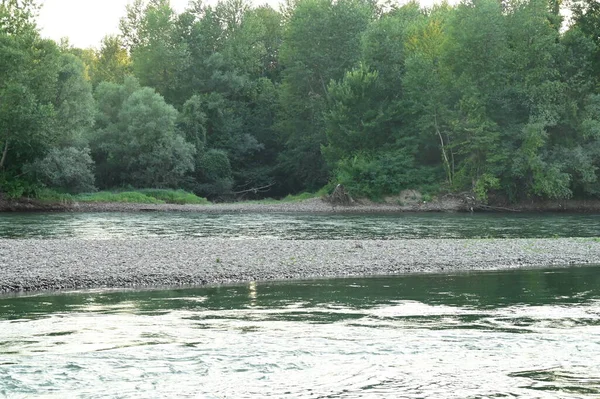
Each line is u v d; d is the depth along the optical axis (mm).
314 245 29891
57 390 9766
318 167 87750
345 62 86625
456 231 43844
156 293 19266
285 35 96188
